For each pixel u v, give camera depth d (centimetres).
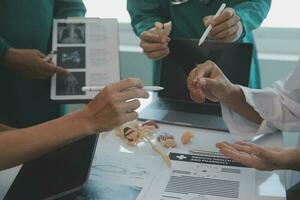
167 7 134
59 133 72
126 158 88
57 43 110
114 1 203
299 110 100
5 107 132
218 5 127
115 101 72
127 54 192
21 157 72
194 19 130
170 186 78
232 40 110
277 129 102
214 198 74
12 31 124
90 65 106
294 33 190
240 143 87
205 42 111
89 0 203
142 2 136
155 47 108
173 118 107
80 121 73
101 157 89
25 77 121
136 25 132
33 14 126
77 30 112
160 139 96
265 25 192
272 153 79
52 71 106
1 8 122
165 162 87
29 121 135
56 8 135
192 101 114
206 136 99
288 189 122
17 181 77
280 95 103
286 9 188
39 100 133
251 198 75
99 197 75
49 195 72
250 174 82
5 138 72
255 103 100
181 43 114
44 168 79
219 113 110
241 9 123
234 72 111
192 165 85
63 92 102
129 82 75
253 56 116
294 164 80
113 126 73
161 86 118
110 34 111
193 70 100
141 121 105
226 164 86
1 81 129
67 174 77
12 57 114
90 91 100
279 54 187
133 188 78
